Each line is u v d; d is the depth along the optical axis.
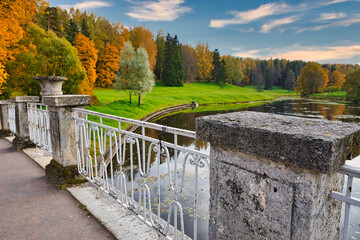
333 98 74.75
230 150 1.37
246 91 92.94
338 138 0.93
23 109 5.86
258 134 1.14
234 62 116.00
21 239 2.40
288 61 146.00
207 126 1.43
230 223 1.42
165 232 2.10
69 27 52.25
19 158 5.16
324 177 1.07
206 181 7.67
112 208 2.92
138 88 34.00
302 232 1.08
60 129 3.58
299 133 1.01
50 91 4.77
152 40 70.56
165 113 36.91
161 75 83.69
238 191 1.35
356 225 5.26
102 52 53.03
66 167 3.66
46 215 2.84
